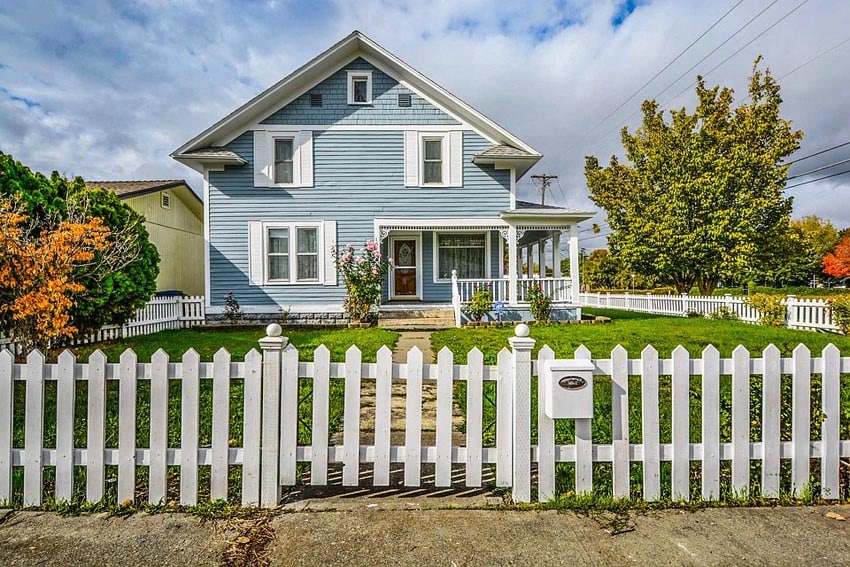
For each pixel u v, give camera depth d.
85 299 8.24
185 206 18.70
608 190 23.77
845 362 2.83
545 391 2.82
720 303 14.92
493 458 2.88
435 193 13.93
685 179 20.12
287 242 13.76
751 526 2.50
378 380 2.86
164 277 16.80
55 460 2.75
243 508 2.70
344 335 10.91
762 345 8.81
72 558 2.24
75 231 5.68
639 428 4.00
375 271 13.19
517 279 13.60
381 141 13.83
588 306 26.83
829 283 48.16
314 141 13.72
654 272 21.14
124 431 2.74
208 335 11.22
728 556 2.24
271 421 2.76
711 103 20.84
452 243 14.82
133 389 2.76
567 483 2.99
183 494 2.74
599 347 8.75
